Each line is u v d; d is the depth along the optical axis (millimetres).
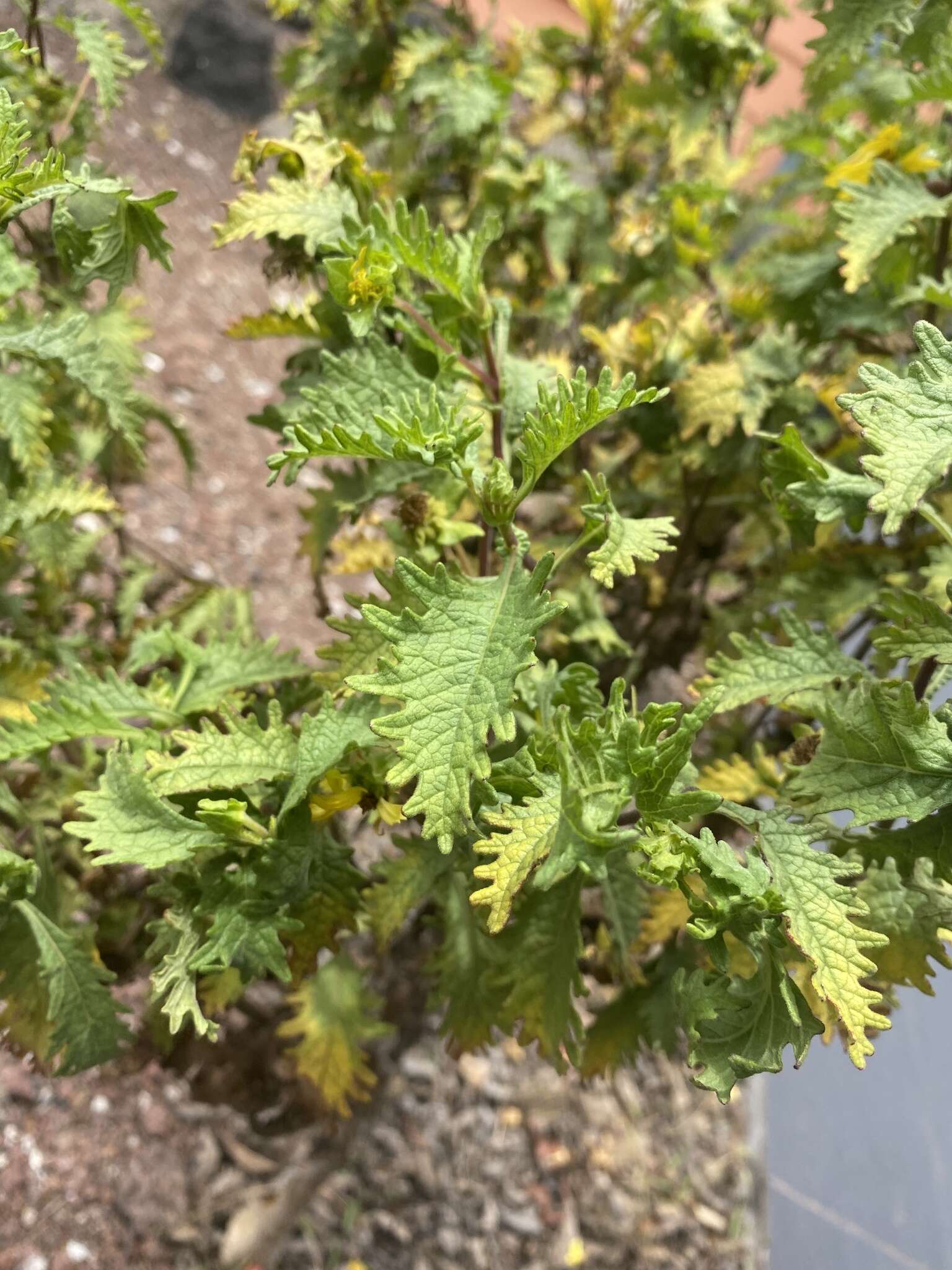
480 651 176
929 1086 500
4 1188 497
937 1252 469
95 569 397
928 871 215
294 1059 376
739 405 317
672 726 179
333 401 213
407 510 239
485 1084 613
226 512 725
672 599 409
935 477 167
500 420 236
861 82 347
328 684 216
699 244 372
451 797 165
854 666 230
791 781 202
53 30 364
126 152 710
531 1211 572
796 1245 572
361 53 400
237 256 845
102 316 333
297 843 205
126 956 315
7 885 224
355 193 264
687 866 169
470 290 231
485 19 666
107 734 232
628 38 444
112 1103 535
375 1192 558
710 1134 628
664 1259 572
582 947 218
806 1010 171
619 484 397
